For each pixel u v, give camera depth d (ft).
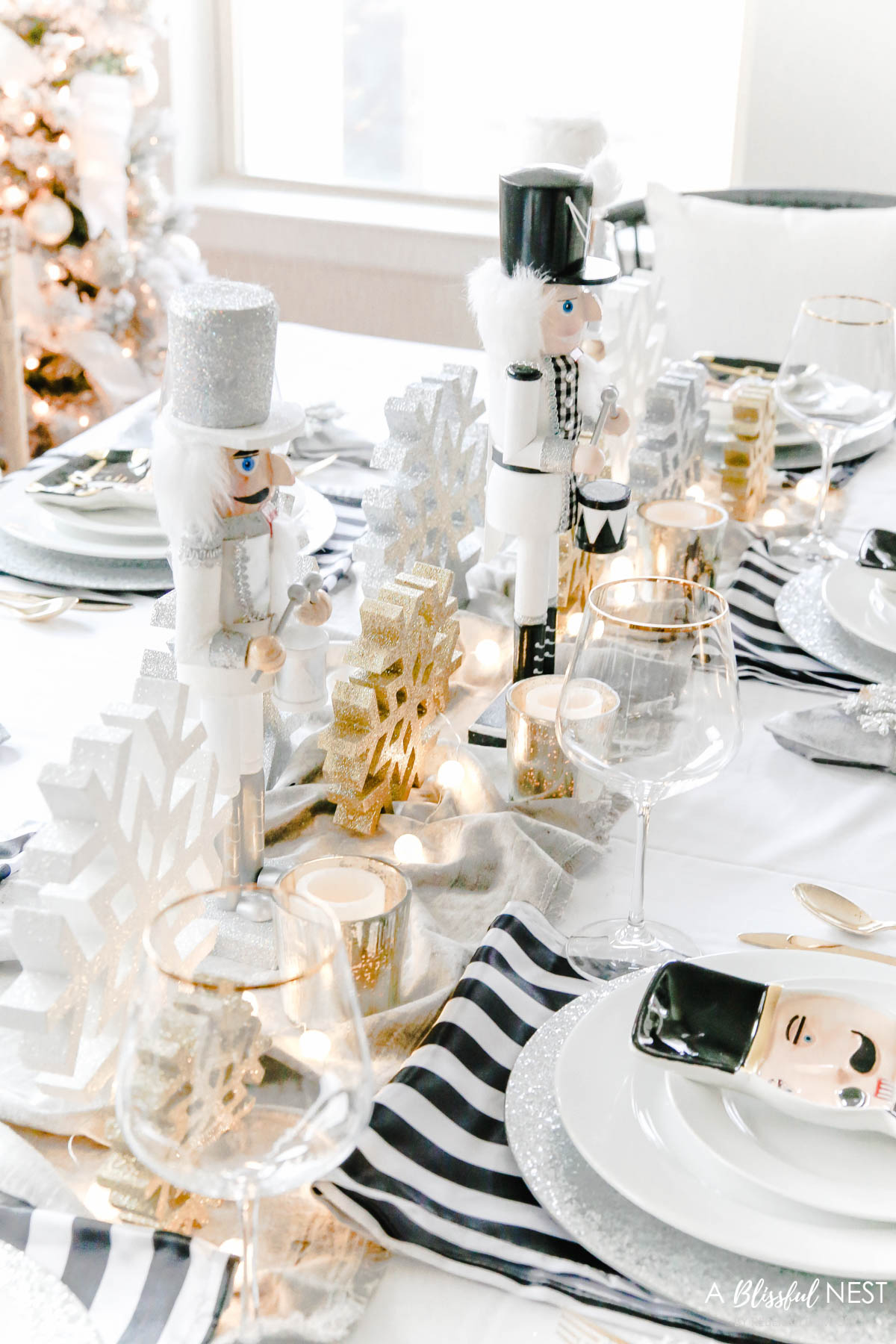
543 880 2.84
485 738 3.49
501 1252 1.96
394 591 3.12
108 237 8.85
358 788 3.00
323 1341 1.83
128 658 3.68
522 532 3.37
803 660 3.80
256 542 2.54
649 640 2.41
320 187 10.78
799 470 5.18
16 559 4.12
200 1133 1.63
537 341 3.28
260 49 10.57
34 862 2.08
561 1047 2.26
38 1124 2.22
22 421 7.14
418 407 3.67
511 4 9.80
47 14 8.40
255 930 2.53
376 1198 1.99
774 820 3.19
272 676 2.62
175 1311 1.84
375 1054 2.41
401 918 2.45
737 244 6.63
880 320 4.60
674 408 4.40
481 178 10.46
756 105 8.92
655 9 9.52
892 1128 1.99
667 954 2.64
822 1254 1.86
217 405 2.36
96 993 2.20
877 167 8.87
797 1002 2.16
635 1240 1.95
